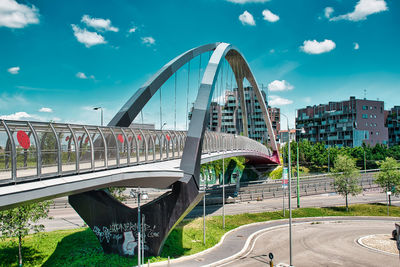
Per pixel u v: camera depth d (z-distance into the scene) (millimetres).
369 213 46125
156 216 23625
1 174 11523
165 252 25734
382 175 50688
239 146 53812
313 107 123000
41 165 12875
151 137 23234
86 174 14977
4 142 11750
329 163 89938
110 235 23766
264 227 37906
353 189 47219
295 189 63688
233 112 120500
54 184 12609
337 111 109812
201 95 28609
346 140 107125
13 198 10930
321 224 39938
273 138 84438
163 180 20891
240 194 59188
